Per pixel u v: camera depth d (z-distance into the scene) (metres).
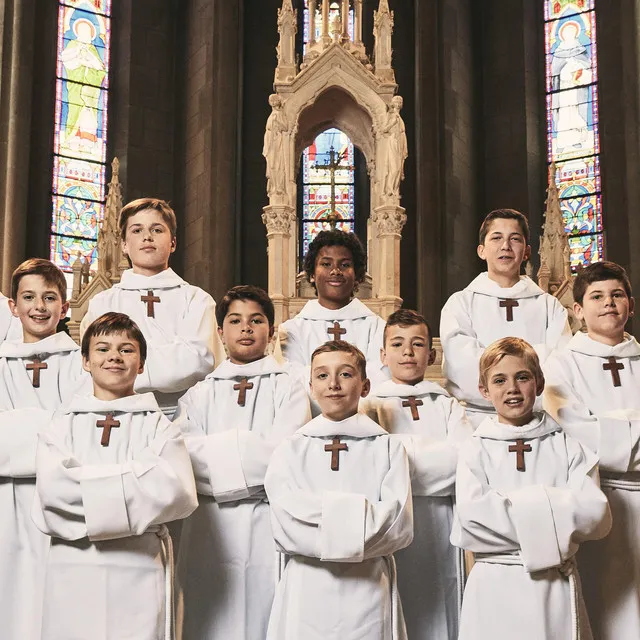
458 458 4.59
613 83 15.65
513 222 5.67
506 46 16.52
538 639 4.23
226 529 4.83
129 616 4.26
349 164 15.82
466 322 5.61
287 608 4.35
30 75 14.83
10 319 5.69
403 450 4.50
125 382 4.55
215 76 15.48
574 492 4.34
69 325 10.98
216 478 4.72
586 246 15.42
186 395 5.10
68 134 15.68
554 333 5.59
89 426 4.48
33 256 15.02
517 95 16.28
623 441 4.73
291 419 4.90
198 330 5.42
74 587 4.27
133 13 16.25
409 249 15.61
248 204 16.03
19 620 4.80
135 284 5.55
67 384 5.11
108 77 16.22
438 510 4.92
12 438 4.82
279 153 10.16
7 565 4.84
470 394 5.36
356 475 4.45
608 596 4.79
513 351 4.54
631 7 13.98
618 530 4.80
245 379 5.04
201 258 15.06
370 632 4.28
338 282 5.81
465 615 4.40
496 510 4.30
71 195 15.55
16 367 5.12
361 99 10.29
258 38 16.56
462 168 15.76
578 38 16.25
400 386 5.14
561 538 4.25
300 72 10.31
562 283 11.91
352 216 15.77
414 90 15.99
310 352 5.76
